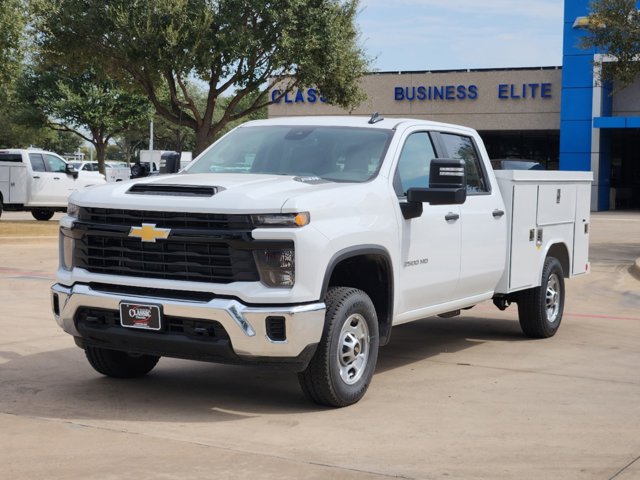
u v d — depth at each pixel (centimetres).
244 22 2636
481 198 827
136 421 607
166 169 800
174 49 2550
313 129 758
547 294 961
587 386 732
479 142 857
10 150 2664
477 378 758
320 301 611
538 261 925
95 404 650
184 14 2541
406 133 749
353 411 642
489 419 625
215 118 6875
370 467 515
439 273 758
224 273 602
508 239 871
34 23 2588
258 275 593
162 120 6625
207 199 606
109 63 2748
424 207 735
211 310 591
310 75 2702
